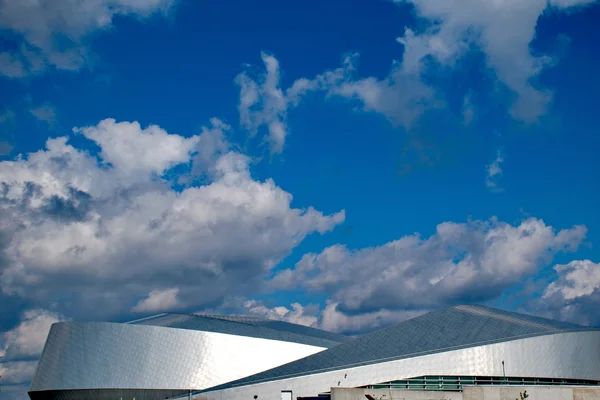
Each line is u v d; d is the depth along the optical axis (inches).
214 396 4690.0
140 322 6279.5
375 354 4820.4
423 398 3587.6
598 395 2886.3
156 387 5315.0
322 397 4375.0
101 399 5359.3
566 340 4751.5
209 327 5880.9
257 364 5462.6
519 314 5315.0
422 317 5103.3
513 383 4564.5
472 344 4717.0
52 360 5497.1
